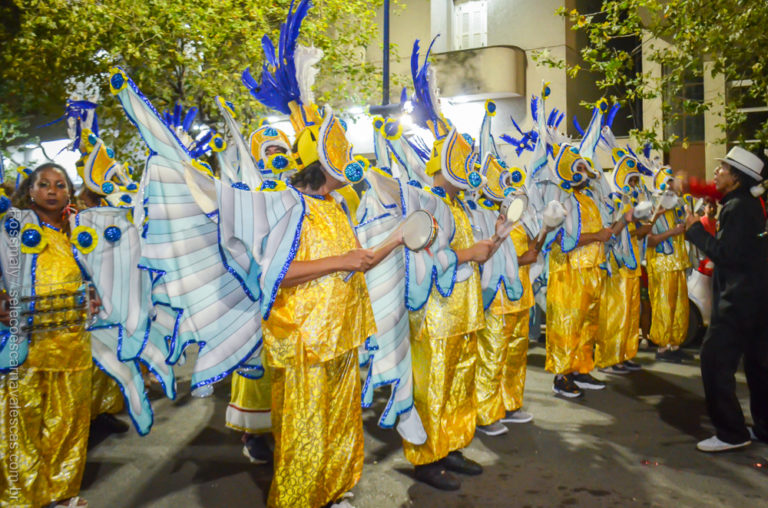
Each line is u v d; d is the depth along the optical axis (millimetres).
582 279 5309
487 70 13211
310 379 2834
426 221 2807
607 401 5379
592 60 9930
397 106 8039
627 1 9445
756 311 3980
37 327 3139
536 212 5098
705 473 3873
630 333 5938
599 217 5484
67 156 12781
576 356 5445
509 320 4445
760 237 3957
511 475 3873
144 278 3582
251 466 4070
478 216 4180
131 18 9055
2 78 10180
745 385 5859
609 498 3551
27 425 3115
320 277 2842
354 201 4117
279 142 4297
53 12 9344
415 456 3682
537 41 13500
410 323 3633
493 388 4469
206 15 8961
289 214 2832
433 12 14453
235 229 2732
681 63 9094
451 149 3578
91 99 4168
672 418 4918
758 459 4066
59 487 3248
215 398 5660
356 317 2994
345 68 10953
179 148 2918
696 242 4129
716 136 11430
